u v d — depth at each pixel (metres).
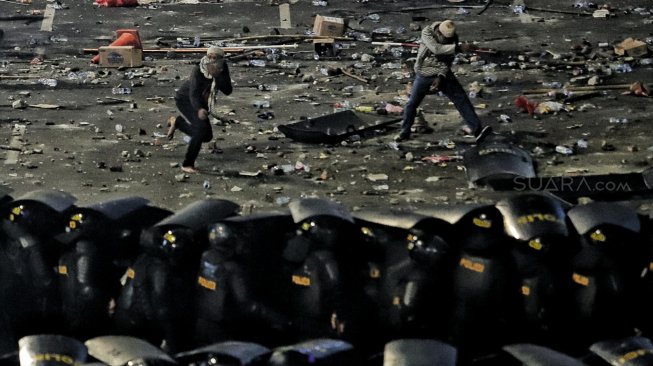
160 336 18.27
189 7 56.25
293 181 31.23
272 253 18.27
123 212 18.94
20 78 42.88
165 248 17.88
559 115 37.72
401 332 18.00
